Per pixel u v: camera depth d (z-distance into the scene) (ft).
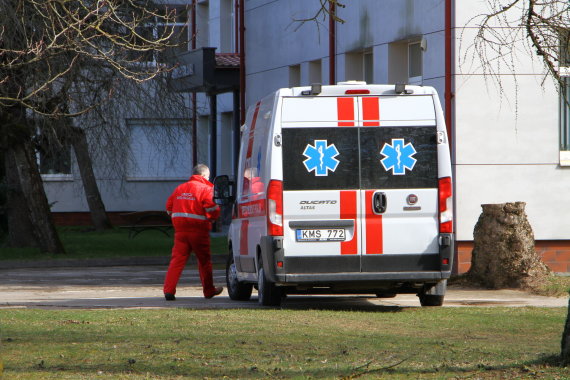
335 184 141.90
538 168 225.15
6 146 294.66
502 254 187.32
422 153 143.02
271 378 81.71
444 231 142.82
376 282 143.02
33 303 163.73
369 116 142.82
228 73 348.38
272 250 140.77
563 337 86.22
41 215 300.40
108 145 297.74
